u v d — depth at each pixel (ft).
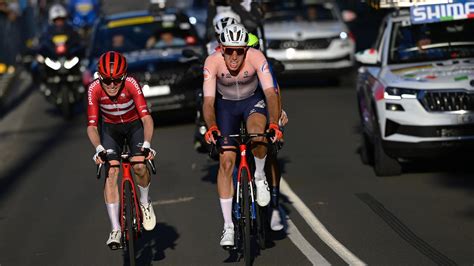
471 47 90.99
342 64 158.30
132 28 130.93
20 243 72.59
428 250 62.80
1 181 100.48
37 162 110.52
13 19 234.38
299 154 103.19
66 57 144.05
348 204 78.07
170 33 130.11
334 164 96.89
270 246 65.92
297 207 77.77
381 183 86.28
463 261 59.72
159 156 106.11
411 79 85.30
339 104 141.38
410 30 93.15
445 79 84.17
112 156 60.59
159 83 120.26
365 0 89.81
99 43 129.59
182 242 68.85
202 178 92.89
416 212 74.18
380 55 93.09
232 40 59.26
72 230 75.72
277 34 158.10
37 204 87.30
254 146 60.64
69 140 125.90
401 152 85.25
